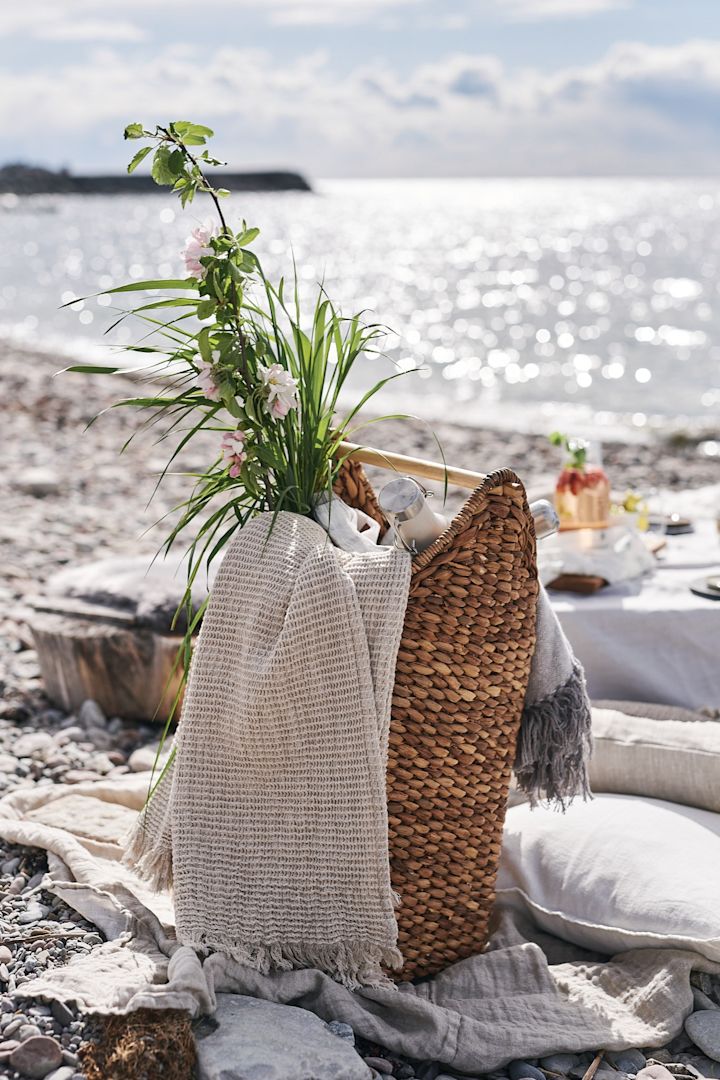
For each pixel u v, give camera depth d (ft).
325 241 217.77
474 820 8.34
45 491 27.58
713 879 8.57
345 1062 6.95
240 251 8.13
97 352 64.59
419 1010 7.70
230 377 8.20
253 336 8.39
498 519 7.93
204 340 8.12
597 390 53.31
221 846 8.11
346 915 7.89
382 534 9.07
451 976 8.37
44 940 8.53
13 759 12.67
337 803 7.82
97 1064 6.90
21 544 22.49
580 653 11.52
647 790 9.96
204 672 8.25
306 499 8.79
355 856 7.79
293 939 7.98
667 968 8.20
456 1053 7.51
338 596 7.72
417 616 7.90
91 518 24.99
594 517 12.38
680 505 16.28
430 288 115.85
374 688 7.77
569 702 8.58
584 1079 7.48
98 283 126.82
